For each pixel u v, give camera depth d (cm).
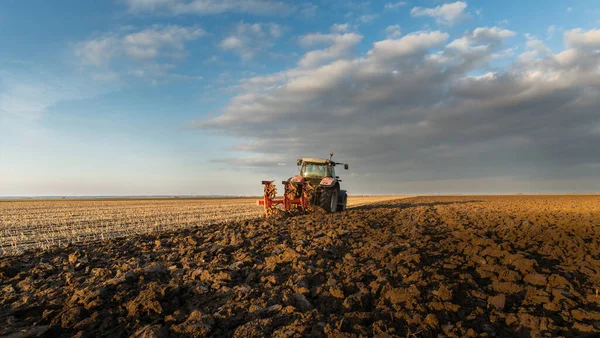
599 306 383
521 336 315
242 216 1580
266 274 481
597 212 1590
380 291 412
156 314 357
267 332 313
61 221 1375
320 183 1438
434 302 368
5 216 1650
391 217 1315
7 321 336
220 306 375
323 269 504
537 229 886
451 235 819
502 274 469
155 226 1155
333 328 313
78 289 432
